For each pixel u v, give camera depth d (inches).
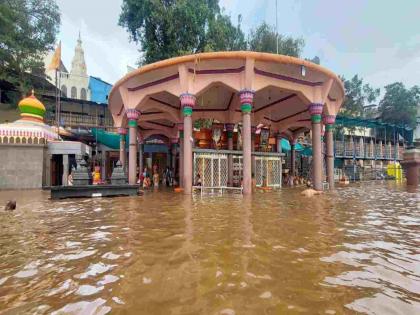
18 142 614.2
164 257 134.4
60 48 856.9
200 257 133.4
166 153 997.8
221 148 732.0
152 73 513.0
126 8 784.3
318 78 534.0
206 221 224.7
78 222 226.2
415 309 83.8
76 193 421.7
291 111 747.4
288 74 514.0
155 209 297.1
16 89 957.8
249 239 166.1
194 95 493.7
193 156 566.3
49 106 1015.0
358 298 90.9
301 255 135.7
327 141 636.7
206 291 96.3
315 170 541.3
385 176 1245.1
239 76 485.4
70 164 695.1
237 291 96.0
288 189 625.0
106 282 106.0
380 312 81.8
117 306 86.5
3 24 842.8
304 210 286.2
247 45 896.3
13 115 935.0
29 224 219.6
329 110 628.4
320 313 81.0
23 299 93.0
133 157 577.9
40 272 118.1
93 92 1330.0
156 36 781.9
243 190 479.5
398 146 1417.3
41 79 994.1
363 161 1282.0
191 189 487.2
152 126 861.2
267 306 85.3
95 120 1106.1
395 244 155.6
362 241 161.8
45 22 964.0
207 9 760.3
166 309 84.0
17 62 896.3
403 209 292.5
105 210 291.7
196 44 770.2
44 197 439.2
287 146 1034.1
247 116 477.4
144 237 173.9
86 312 83.1
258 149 767.1
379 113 1510.8
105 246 155.4
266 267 119.6
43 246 157.3
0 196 456.1
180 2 726.5
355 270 116.2
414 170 676.7
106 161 968.3
